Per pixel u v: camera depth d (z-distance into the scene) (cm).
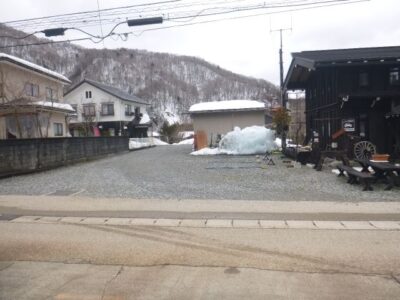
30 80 2345
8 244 534
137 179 1197
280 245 508
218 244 519
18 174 1381
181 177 1218
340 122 1571
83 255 484
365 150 1471
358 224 607
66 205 801
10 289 385
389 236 541
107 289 382
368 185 906
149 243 530
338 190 920
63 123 2581
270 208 733
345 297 354
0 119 2059
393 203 760
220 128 2514
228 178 1171
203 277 408
